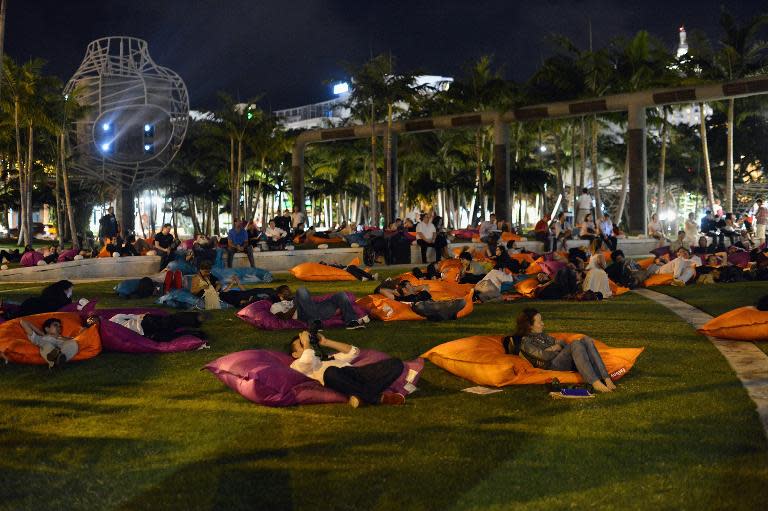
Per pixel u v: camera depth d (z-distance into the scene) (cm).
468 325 1273
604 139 7250
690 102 3697
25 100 4312
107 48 3881
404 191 7369
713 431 646
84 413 757
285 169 7781
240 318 1301
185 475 572
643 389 805
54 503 526
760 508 482
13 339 993
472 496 516
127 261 2528
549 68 4531
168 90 3981
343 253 2958
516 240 3262
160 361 1010
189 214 8706
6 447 651
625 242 3469
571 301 1627
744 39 4338
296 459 602
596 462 577
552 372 828
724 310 1430
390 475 561
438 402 775
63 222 6219
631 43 4481
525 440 638
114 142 3869
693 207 8075
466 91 4809
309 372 791
